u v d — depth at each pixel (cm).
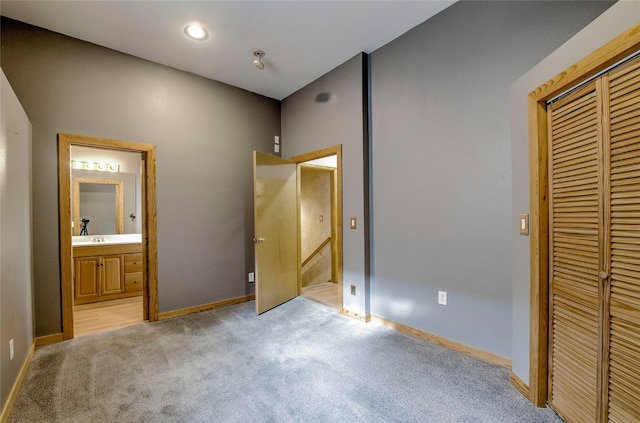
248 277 372
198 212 332
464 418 154
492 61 208
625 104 119
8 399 162
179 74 321
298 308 342
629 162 118
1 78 166
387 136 280
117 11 229
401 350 232
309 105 358
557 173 154
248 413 160
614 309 124
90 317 316
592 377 133
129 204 454
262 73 332
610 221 125
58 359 221
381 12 236
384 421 153
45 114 250
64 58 259
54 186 254
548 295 161
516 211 180
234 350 234
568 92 147
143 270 306
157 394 177
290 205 382
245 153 372
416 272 258
